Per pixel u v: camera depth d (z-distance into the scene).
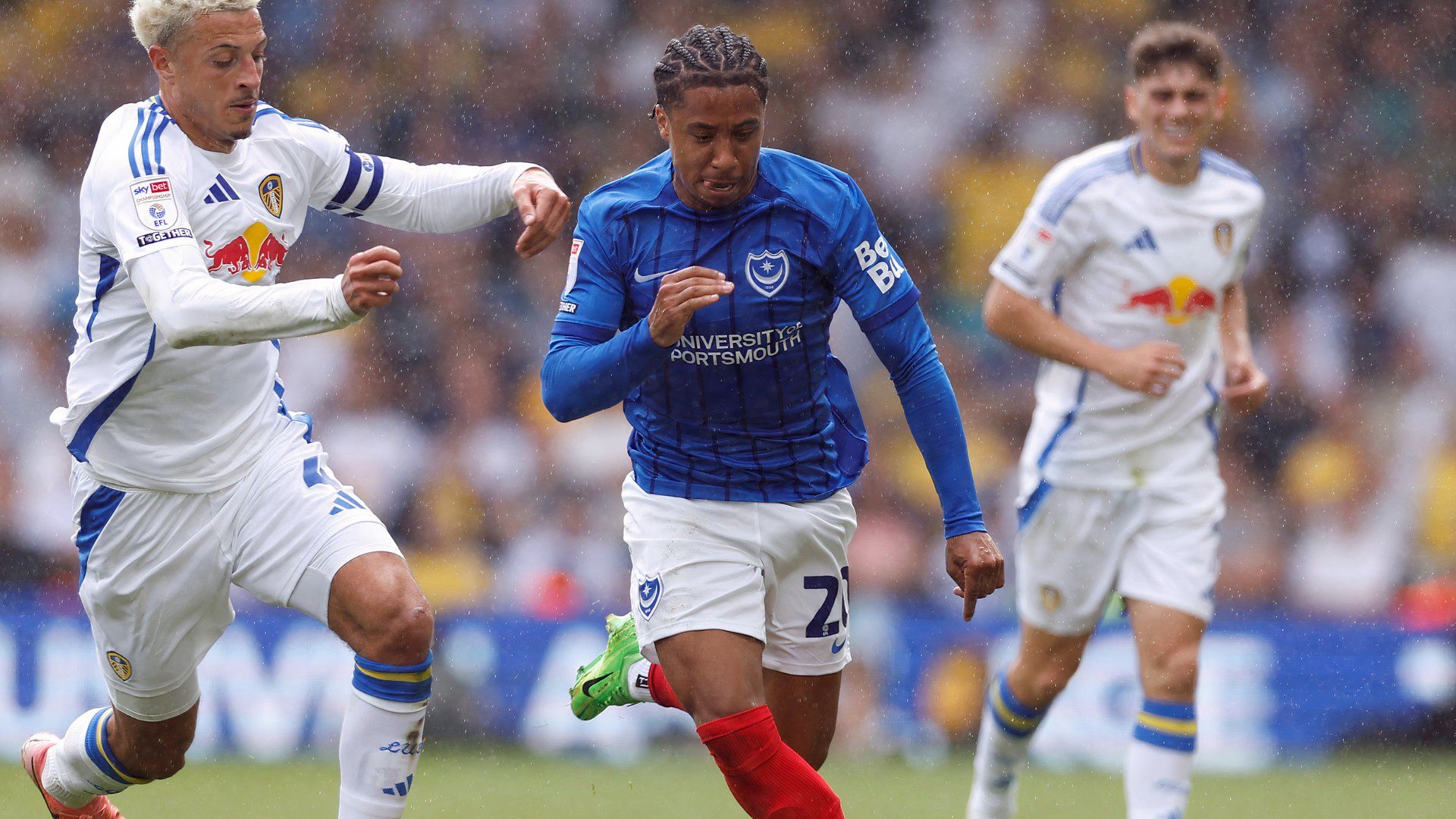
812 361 12.59
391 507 34.41
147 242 11.64
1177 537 16.47
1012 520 35.94
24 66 40.47
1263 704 26.62
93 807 15.23
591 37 41.66
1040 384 17.89
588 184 41.25
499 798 21.50
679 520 12.61
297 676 26.06
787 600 13.16
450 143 41.19
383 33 41.12
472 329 36.78
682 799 21.41
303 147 13.02
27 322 37.31
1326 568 34.34
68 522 33.91
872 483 34.59
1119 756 25.78
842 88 42.44
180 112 12.12
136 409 12.62
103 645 13.42
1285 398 36.53
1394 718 26.70
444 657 27.27
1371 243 39.53
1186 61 16.59
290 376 35.47
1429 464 35.47
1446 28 41.19
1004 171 41.72
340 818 12.60
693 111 11.10
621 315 12.34
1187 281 16.97
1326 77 41.28
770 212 11.98
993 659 27.27
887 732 27.09
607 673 15.00
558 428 35.22
